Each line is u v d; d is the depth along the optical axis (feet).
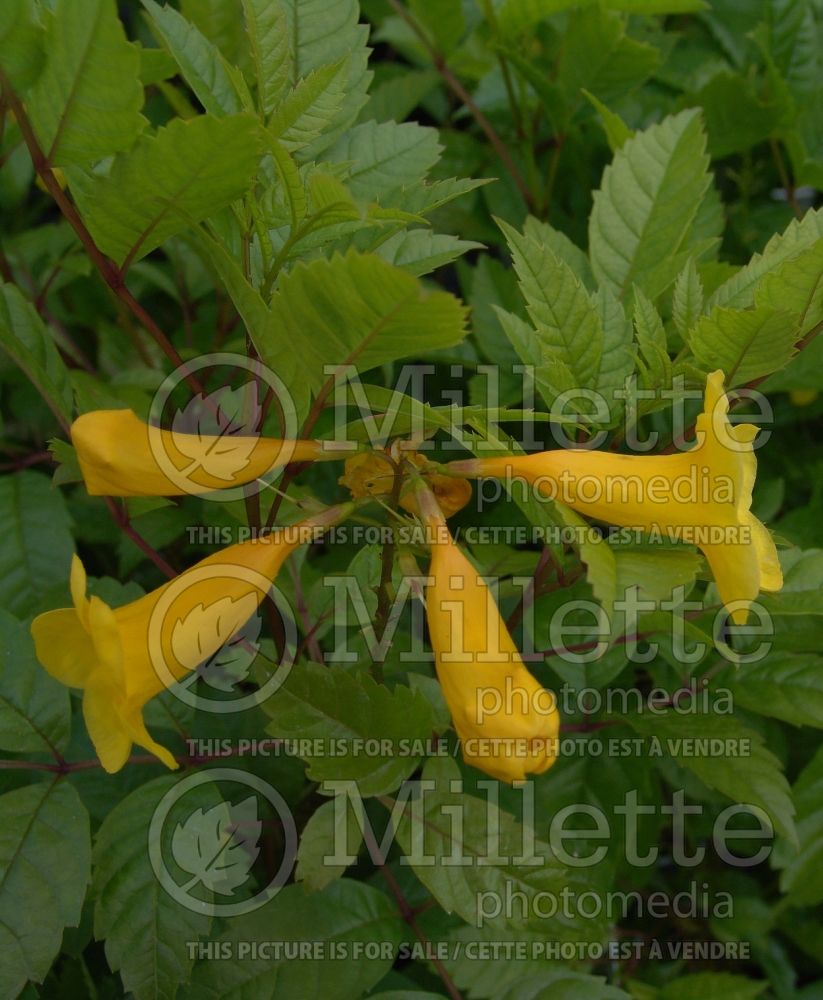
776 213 1.33
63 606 0.99
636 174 0.99
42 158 0.75
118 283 0.79
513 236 0.82
